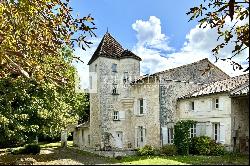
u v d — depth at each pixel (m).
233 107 24.55
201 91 27.72
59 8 13.48
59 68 16.66
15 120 24.03
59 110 28.25
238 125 24.64
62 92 29.30
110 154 24.78
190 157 21.66
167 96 28.66
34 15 13.23
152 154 24.48
